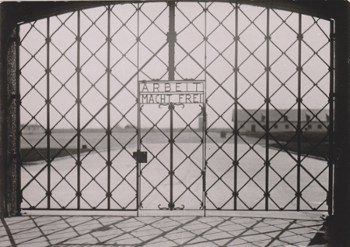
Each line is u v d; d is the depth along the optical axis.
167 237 6.20
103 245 5.82
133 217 7.54
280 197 9.72
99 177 13.69
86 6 7.70
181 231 6.55
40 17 7.82
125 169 15.83
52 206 9.05
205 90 7.61
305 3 7.23
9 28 7.64
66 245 5.82
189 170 15.35
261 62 7.66
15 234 6.41
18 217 7.61
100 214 7.80
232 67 7.69
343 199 7.20
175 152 27.08
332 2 7.16
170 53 7.72
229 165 17.50
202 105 7.63
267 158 7.72
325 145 29.81
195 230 6.61
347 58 7.13
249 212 7.94
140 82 7.73
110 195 7.92
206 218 7.44
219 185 11.59
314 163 18.42
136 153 7.78
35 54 7.91
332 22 7.43
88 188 11.23
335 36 7.29
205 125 7.69
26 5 7.59
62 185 11.89
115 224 7.03
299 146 7.69
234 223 7.07
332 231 6.55
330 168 7.53
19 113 7.96
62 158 21.27
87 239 6.11
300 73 7.59
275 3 7.40
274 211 8.03
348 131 7.17
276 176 13.67
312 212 7.93
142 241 5.99
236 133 7.77
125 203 9.17
